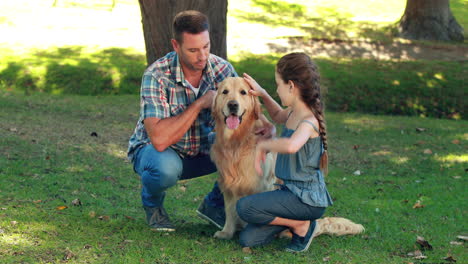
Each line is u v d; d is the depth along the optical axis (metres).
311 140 3.77
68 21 17.59
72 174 5.95
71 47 14.29
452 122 10.49
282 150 3.59
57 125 8.41
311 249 4.00
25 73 11.79
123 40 15.45
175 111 4.20
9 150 6.61
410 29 17.36
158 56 7.14
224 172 4.11
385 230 4.54
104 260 3.54
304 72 3.71
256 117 4.19
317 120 3.74
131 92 11.88
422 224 4.78
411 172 6.88
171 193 5.67
